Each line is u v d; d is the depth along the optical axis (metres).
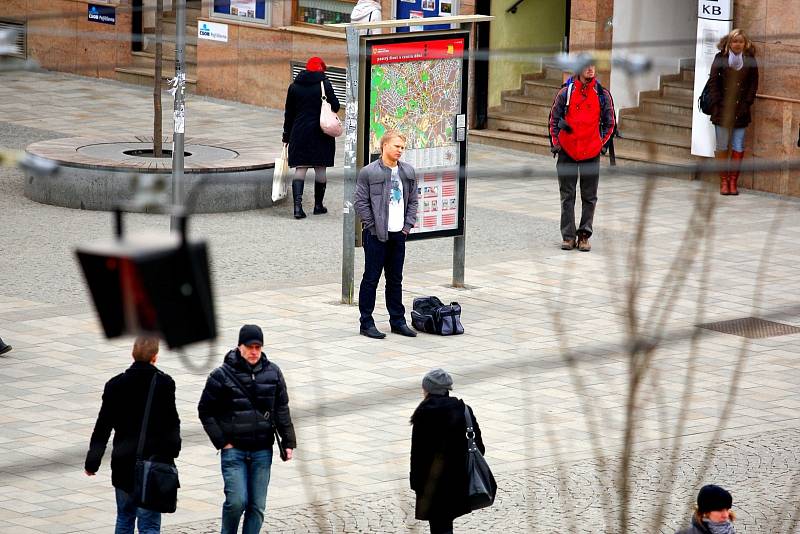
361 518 20.09
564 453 22.80
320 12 57.16
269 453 18.48
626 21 48.41
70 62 63.09
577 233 36.31
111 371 26.28
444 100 31.33
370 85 30.19
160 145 41.47
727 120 12.03
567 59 11.56
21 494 20.58
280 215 40.09
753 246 37.34
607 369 27.05
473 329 29.61
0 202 40.25
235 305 30.66
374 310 31.02
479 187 44.44
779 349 29.02
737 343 29.08
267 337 28.48
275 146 45.78
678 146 45.91
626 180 43.09
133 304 7.03
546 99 52.44
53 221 38.12
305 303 31.14
